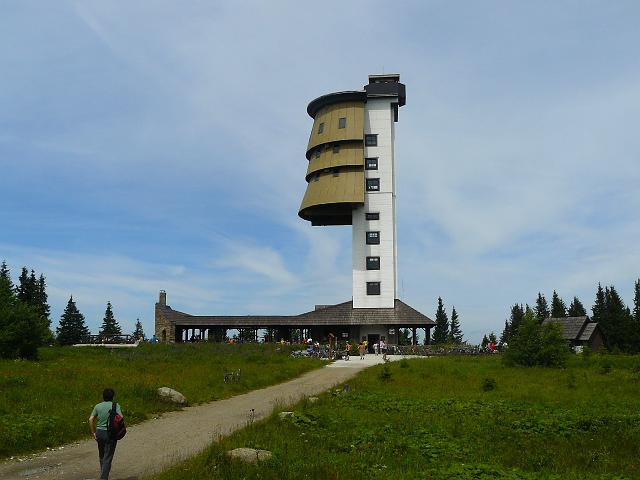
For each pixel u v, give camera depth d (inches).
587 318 3440.0
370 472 501.4
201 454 562.3
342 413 824.3
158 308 3307.1
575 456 587.2
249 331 3449.8
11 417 740.7
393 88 3267.7
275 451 552.4
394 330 3102.9
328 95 3289.9
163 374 1339.8
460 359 2094.0
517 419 798.5
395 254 3191.4
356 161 3137.3
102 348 2508.6
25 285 3804.1
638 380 1341.0
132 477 529.0
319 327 3221.0
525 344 1779.0
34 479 524.4
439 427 720.3
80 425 737.6
